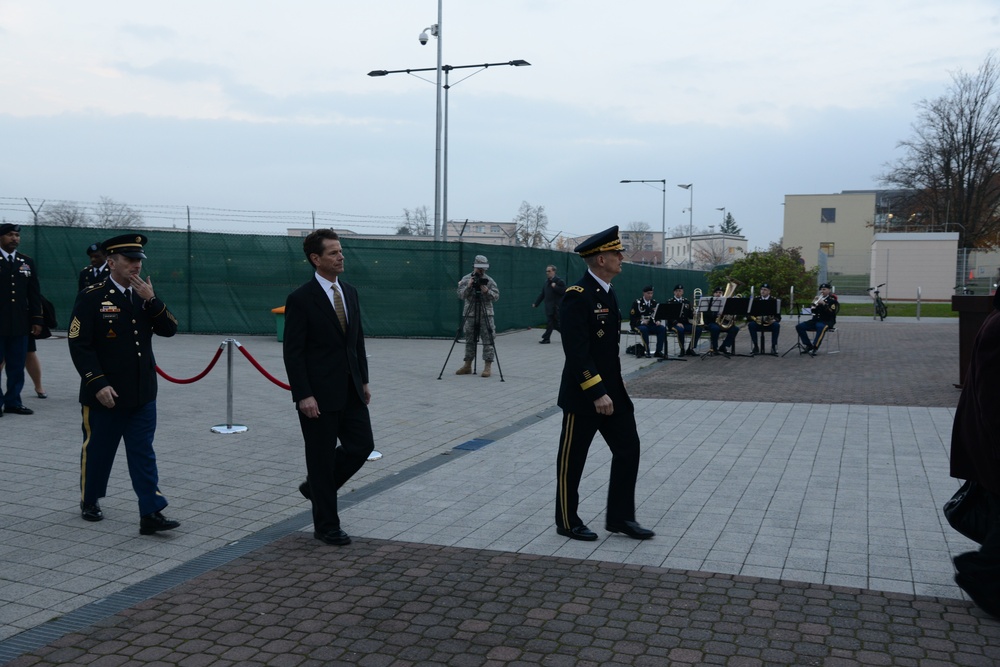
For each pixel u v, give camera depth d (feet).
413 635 13.66
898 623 13.94
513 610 14.61
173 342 59.52
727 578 16.05
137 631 13.85
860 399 38.55
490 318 44.88
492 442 28.76
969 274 171.01
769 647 13.10
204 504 21.11
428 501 21.52
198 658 12.89
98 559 17.20
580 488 22.81
